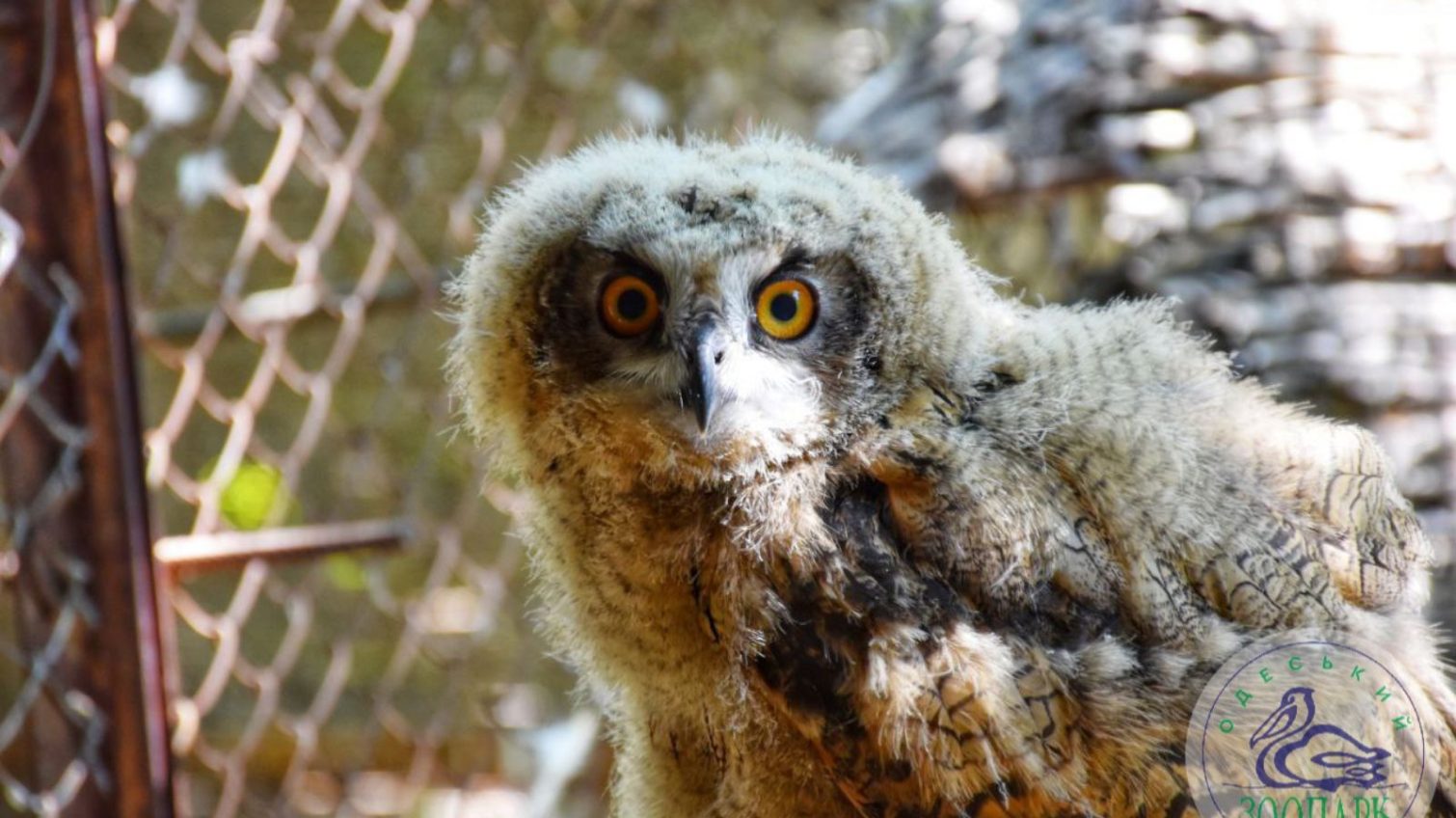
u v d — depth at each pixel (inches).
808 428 199.0
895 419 198.7
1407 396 274.4
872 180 220.5
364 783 439.8
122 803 212.7
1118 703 182.5
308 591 353.4
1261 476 200.5
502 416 222.4
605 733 283.6
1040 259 347.3
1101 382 201.3
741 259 202.5
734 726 201.2
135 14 353.1
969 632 185.2
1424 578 217.3
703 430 197.8
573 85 412.2
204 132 308.2
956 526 189.0
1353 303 283.6
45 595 211.6
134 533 212.8
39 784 213.0
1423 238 289.3
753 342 201.9
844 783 191.8
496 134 349.7
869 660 186.7
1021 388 200.5
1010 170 306.7
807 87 441.1
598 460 210.5
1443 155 298.7
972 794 184.5
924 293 204.2
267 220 298.5
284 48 343.9
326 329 385.1
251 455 406.0
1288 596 189.8
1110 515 190.4
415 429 433.7
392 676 380.8
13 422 209.5
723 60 437.7
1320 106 304.8
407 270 352.8
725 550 199.6
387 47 402.0
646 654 213.3
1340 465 206.5
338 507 424.8
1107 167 301.7
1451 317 283.9
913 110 336.8
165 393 418.9
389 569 436.1
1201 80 307.9
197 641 448.5
